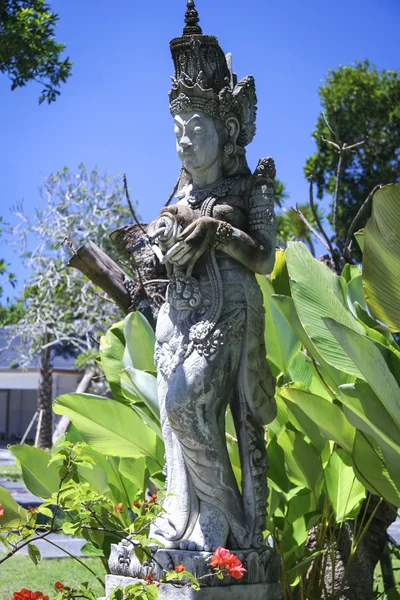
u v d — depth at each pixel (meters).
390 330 6.29
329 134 23.58
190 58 4.60
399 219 5.04
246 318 4.39
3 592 7.56
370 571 6.27
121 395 6.45
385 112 23.64
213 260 4.37
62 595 4.12
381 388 4.95
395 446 5.03
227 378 4.34
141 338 6.23
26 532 3.82
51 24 14.02
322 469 5.62
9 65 13.91
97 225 24.95
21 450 5.83
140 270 7.43
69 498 4.16
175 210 4.43
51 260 25.34
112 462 6.26
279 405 5.96
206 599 3.96
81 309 25.00
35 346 28.25
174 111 4.62
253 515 4.35
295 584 5.41
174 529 4.23
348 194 23.19
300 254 5.75
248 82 4.70
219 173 4.64
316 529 6.14
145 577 4.11
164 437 4.46
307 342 5.70
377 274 5.32
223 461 4.31
